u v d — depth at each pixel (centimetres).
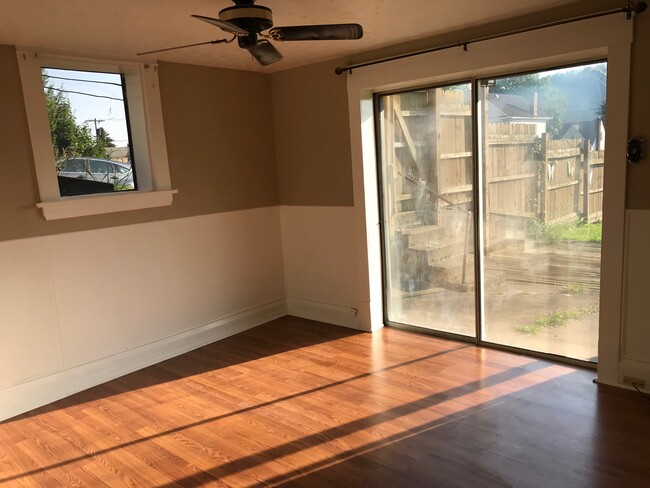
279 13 295
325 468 255
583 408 295
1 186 318
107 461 272
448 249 409
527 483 234
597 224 334
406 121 414
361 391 333
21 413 329
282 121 475
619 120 296
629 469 239
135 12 277
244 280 467
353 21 316
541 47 316
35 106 328
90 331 363
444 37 359
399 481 241
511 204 371
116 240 374
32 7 259
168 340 411
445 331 423
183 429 299
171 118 401
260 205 477
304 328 464
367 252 433
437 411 302
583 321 351
